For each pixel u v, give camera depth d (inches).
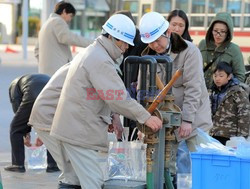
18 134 385.4
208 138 278.5
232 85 351.6
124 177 268.8
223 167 231.3
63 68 309.0
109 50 253.8
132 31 253.6
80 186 269.9
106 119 260.1
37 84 374.9
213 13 904.3
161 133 260.8
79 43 448.8
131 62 263.7
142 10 960.3
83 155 257.1
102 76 249.6
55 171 390.3
